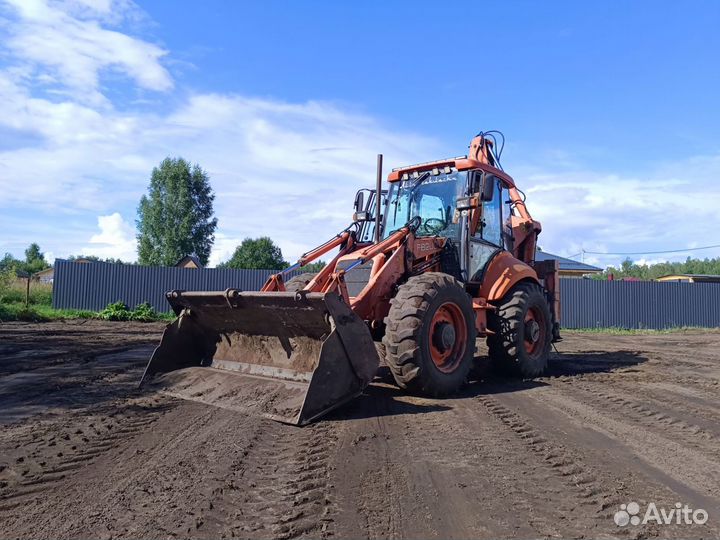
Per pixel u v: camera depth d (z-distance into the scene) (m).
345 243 7.02
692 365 9.02
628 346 13.34
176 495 3.02
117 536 2.56
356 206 7.51
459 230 6.57
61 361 8.16
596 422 4.73
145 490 3.09
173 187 45.66
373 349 4.81
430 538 2.56
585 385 6.59
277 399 4.70
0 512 2.83
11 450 3.79
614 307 21.84
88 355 8.95
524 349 6.95
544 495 3.08
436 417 4.75
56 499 2.98
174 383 5.63
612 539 2.57
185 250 45.62
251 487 3.13
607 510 2.90
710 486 3.27
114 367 7.53
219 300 5.37
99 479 3.26
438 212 6.82
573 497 3.06
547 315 7.51
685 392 6.25
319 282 5.81
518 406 5.29
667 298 22.36
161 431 4.22
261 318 5.22
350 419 4.61
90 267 20.14
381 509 2.86
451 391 5.65
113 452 3.74
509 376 7.11
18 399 5.37
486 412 4.99
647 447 4.02
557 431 4.41
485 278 6.84
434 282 5.53
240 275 21.12
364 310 5.59
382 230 7.24
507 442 4.06
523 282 7.26
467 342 5.88
